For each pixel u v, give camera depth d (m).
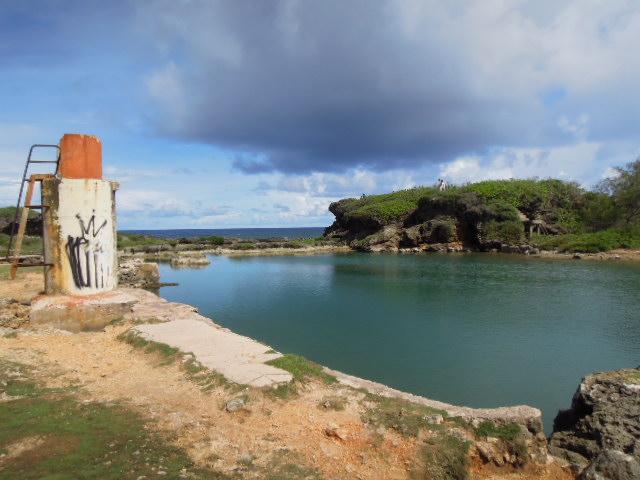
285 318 23.25
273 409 7.59
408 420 7.47
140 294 17.56
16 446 6.11
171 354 9.94
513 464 7.25
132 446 6.20
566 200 66.50
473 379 14.60
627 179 62.62
